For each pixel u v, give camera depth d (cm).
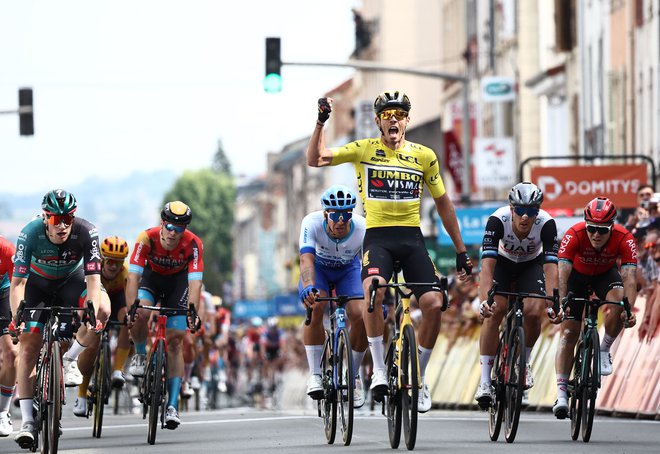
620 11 7150
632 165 5319
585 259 2803
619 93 7219
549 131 9225
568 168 5341
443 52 14000
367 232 2492
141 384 3042
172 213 2998
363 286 2459
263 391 9594
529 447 2505
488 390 2709
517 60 9938
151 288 3206
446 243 6738
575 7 8225
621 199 5319
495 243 2745
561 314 2636
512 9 10069
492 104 10606
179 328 2947
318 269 2728
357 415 3838
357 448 2528
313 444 2670
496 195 10050
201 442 2823
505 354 2670
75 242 2628
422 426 3155
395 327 2511
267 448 2603
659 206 3809
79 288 2723
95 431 3109
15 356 2941
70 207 2523
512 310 2677
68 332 2633
